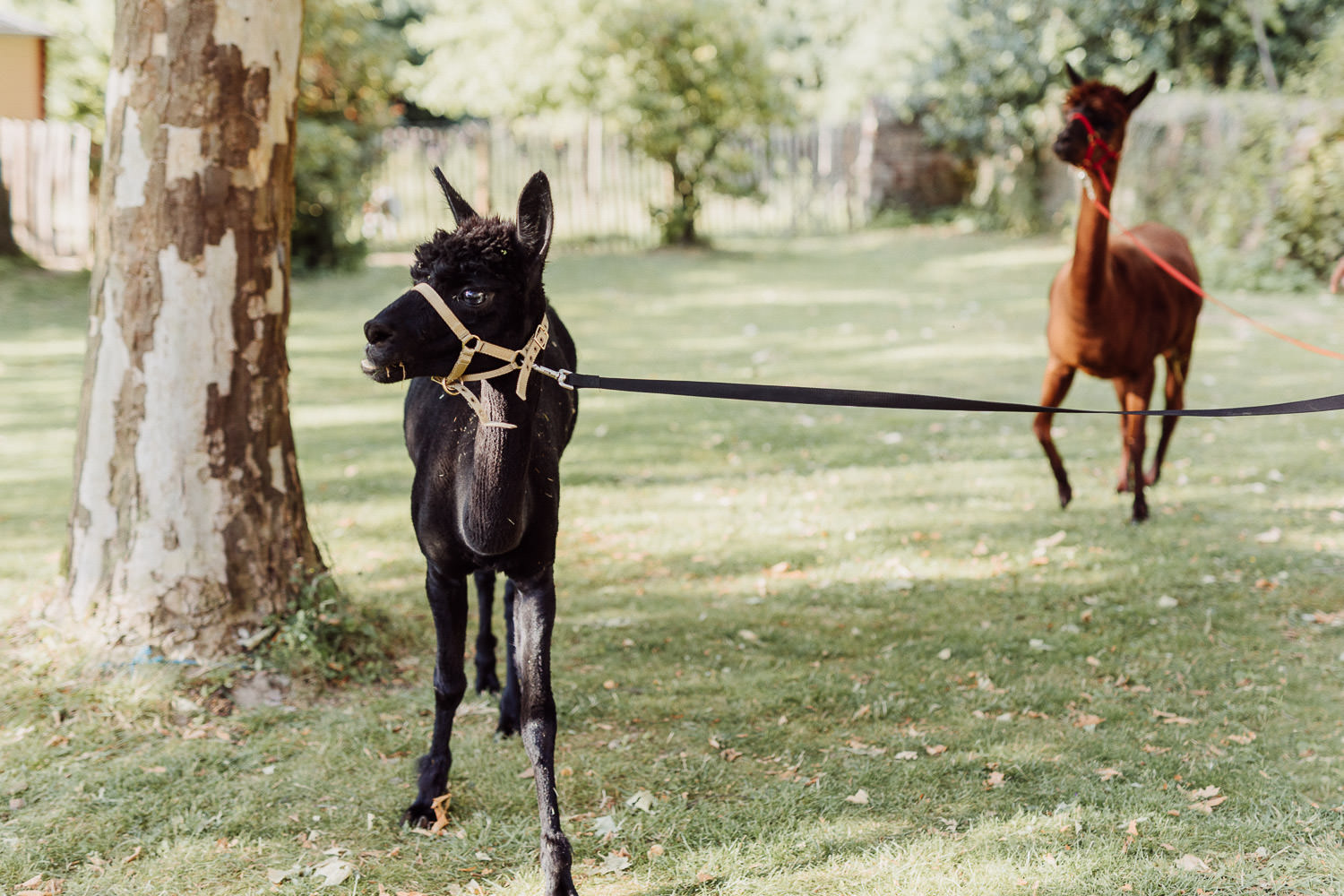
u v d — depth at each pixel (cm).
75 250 1725
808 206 2481
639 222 2248
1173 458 793
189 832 342
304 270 1709
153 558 427
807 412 955
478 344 277
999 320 1375
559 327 413
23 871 318
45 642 429
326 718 416
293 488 462
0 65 1280
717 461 801
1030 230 2297
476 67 1978
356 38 1684
